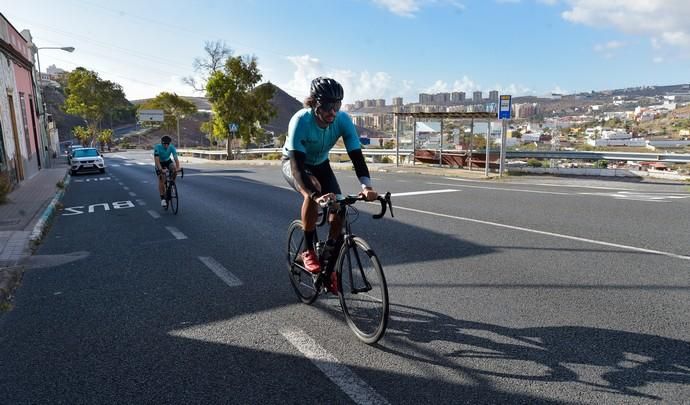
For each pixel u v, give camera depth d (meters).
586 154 19.42
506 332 3.61
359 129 139.38
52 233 8.52
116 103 110.06
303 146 3.65
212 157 45.06
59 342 3.70
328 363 3.19
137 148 96.62
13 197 13.73
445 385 2.86
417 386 2.86
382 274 3.28
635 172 17.70
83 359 3.38
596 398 2.68
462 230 7.47
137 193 14.85
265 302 4.46
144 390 2.92
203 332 3.79
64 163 37.50
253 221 8.75
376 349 3.39
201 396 2.83
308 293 4.36
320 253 3.98
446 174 19.00
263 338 3.64
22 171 20.12
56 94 131.62
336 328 3.81
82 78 85.19
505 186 14.39
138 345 3.58
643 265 5.33
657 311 3.96
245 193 13.38
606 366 3.04
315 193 3.49
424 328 3.73
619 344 3.35
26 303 4.68
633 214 8.70
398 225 7.95
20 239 7.62
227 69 39.78
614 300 4.24
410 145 27.61
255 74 40.31
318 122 3.58
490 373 2.99
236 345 3.53
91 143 87.19
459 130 22.06
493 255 5.91
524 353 3.25
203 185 16.17
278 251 6.40
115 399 2.83
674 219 8.12
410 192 12.77
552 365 3.07
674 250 5.97
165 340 3.66
